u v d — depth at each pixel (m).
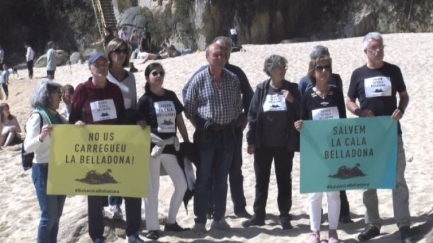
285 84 7.60
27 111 21.38
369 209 7.25
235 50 27.88
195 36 38.00
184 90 7.82
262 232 7.71
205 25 37.28
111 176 6.97
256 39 37.41
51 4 44.28
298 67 22.80
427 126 14.09
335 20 38.19
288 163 7.69
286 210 7.83
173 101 7.54
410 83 19.16
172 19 38.62
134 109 7.29
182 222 8.48
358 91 7.04
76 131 6.92
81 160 6.93
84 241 7.70
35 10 44.81
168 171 7.68
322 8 38.44
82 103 7.11
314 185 6.91
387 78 6.94
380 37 6.92
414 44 26.44
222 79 7.57
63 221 8.05
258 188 7.91
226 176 7.73
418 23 37.19
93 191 6.96
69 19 43.88
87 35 43.56
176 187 7.70
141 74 23.34
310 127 6.89
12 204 10.15
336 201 7.03
